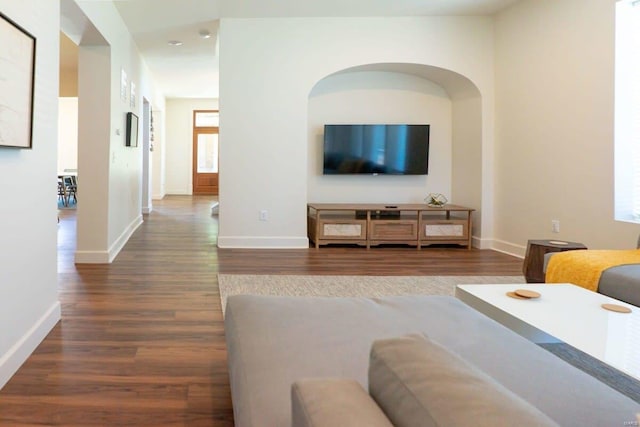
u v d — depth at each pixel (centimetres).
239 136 502
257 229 512
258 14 486
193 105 1237
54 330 248
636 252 279
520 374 110
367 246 521
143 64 707
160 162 1109
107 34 410
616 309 181
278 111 503
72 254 460
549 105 430
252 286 347
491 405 56
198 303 303
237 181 506
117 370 202
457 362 70
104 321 265
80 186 421
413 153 564
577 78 396
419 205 547
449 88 564
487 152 518
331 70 504
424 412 59
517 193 479
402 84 571
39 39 227
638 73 353
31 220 220
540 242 332
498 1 466
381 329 143
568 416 91
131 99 570
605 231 370
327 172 556
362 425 59
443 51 509
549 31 428
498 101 506
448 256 480
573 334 156
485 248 523
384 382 70
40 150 231
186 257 455
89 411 168
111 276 373
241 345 132
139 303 301
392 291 339
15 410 167
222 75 496
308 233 561
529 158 459
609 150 365
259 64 498
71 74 757
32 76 212
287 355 122
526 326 168
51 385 187
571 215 406
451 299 181
